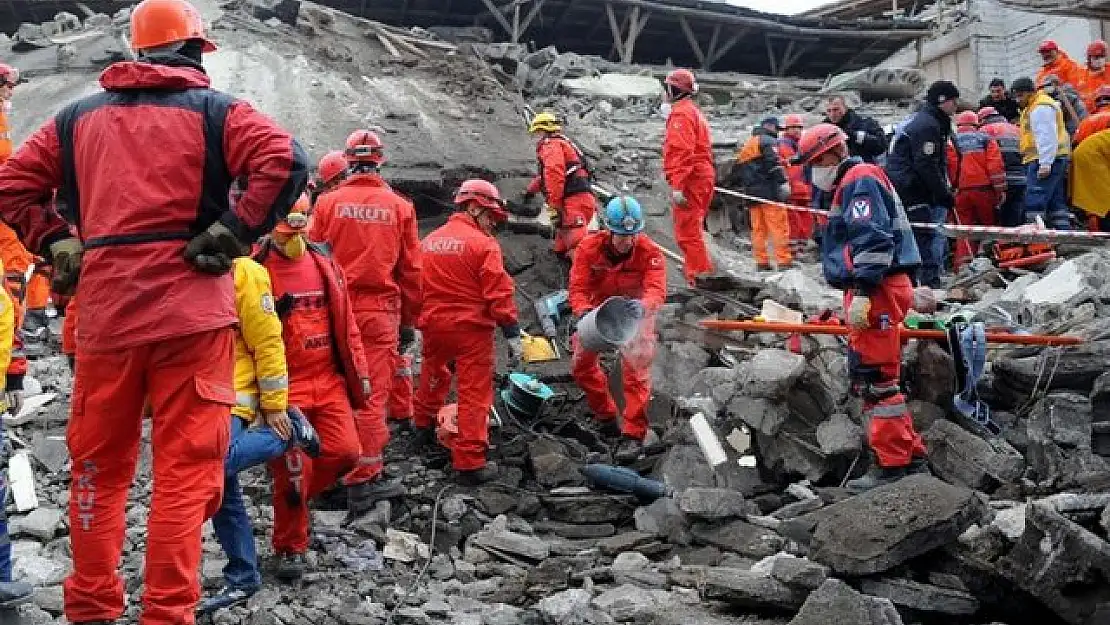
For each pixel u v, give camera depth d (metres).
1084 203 10.99
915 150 9.12
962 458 6.04
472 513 5.95
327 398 5.03
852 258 5.74
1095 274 8.38
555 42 20.36
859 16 26.98
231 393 3.60
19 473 5.71
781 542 5.27
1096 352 6.72
